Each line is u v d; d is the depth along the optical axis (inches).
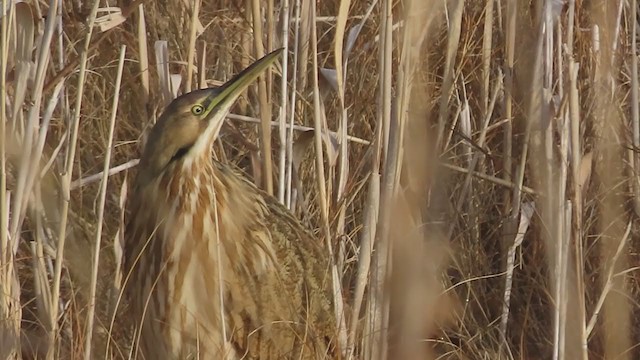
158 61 282.2
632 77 299.3
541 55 261.3
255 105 319.6
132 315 246.7
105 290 281.1
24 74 246.2
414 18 218.2
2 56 234.4
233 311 235.9
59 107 321.7
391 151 238.4
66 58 328.8
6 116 259.4
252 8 271.0
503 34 323.3
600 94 280.7
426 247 181.8
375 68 330.6
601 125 286.2
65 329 273.6
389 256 242.4
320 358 250.4
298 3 287.6
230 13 345.1
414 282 175.8
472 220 301.4
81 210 291.1
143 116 304.2
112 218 303.6
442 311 179.3
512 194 311.9
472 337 274.5
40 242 254.2
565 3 311.4
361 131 322.3
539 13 275.7
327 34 363.9
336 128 321.1
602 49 277.6
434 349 278.4
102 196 241.3
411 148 174.4
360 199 307.7
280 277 243.3
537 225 304.3
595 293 283.1
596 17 269.6
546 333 288.5
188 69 277.9
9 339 247.3
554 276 254.2
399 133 236.2
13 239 245.4
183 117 229.0
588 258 288.2
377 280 246.5
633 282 292.0
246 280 236.2
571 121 253.0
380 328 245.4
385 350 243.0
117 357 262.4
